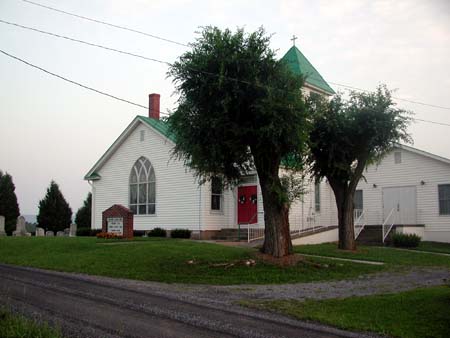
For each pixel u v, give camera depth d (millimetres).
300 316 10250
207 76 16562
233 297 12383
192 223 28641
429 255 23203
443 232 30766
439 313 10523
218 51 16688
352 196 23812
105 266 17094
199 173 18578
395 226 30219
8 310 9141
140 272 16078
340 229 23922
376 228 30938
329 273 16844
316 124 22297
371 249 24719
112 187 33781
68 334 8141
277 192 17781
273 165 18156
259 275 15969
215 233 28891
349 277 16453
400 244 27219
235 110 16922
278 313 10555
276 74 17141
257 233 27062
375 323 9828
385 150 23359
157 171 30891
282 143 17281
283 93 16516
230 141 16797
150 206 31141
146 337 8156
